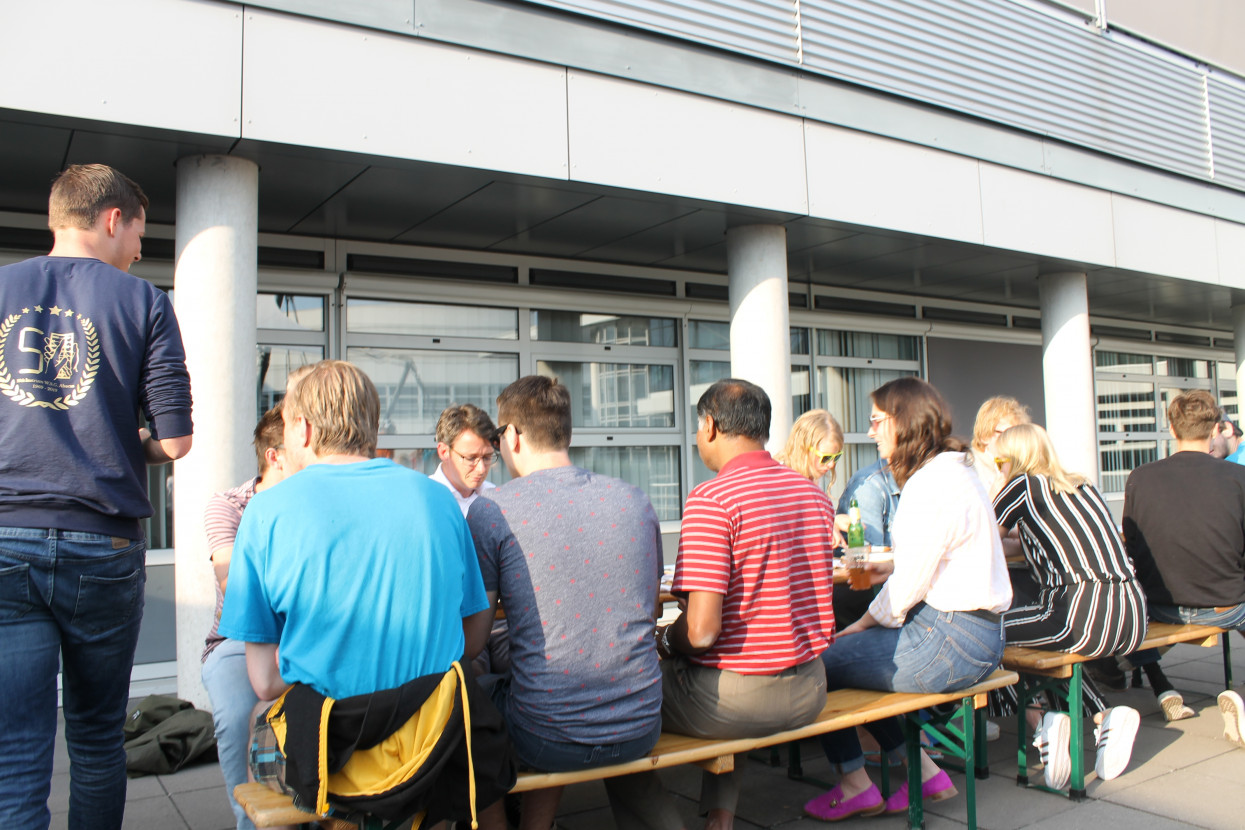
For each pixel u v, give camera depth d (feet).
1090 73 26.14
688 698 9.19
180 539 14.80
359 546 6.83
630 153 17.80
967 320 32.01
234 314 14.98
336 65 14.93
